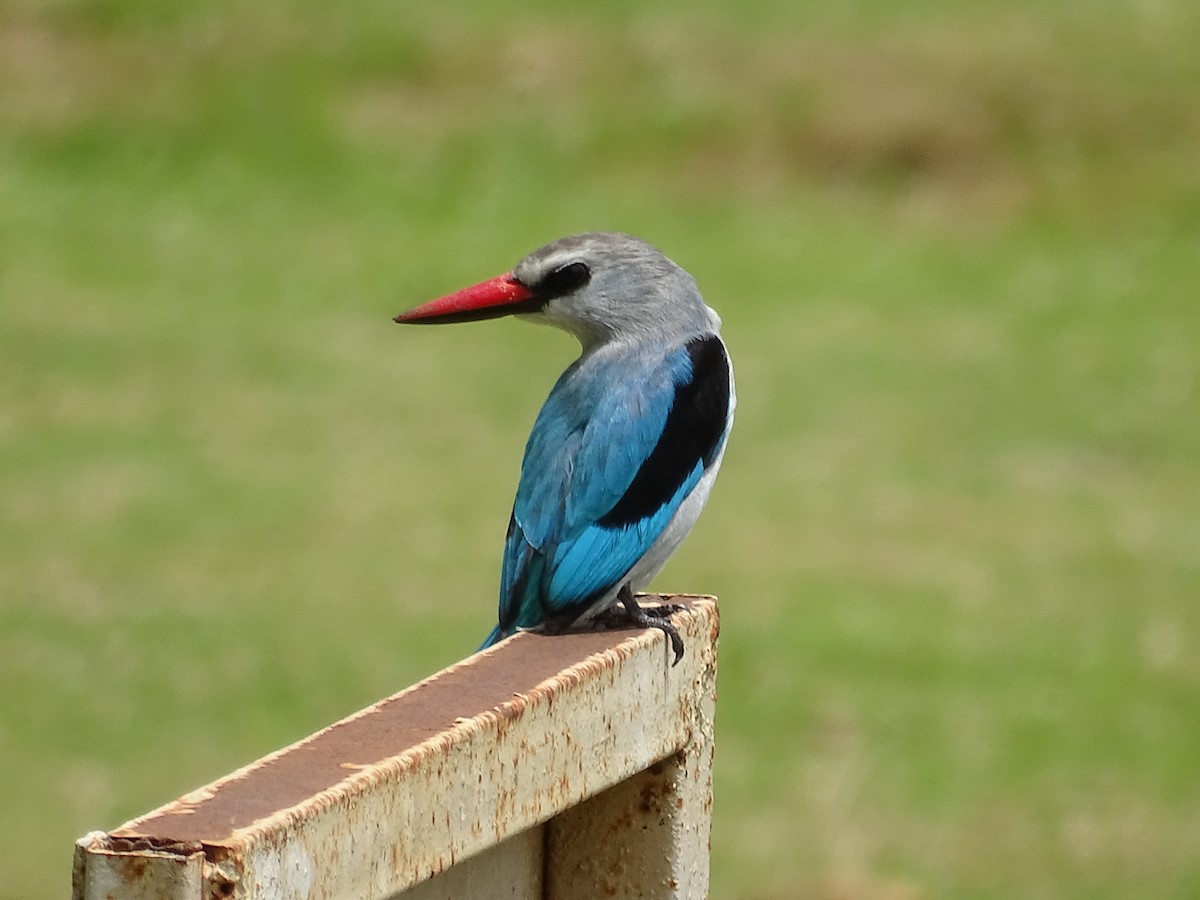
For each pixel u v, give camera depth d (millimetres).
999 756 12477
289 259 23141
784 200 25031
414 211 24656
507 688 4422
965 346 20672
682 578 15133
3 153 25750
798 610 14531
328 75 28000
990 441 18141
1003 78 27312
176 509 16281
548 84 27734
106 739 12391
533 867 5062
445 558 15430
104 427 18172
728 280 22641
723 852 11328
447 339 21141
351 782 3803
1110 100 26750
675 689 5008
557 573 6613
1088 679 13484
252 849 3504
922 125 26234
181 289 22078
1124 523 16328
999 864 11242
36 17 29062
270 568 15172
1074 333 21094
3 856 11031
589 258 6934
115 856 3443
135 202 24641
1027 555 15633
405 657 13633
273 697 13008
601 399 6777
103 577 14867
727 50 28375
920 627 14320
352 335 21062
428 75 28031
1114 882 11039
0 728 12492
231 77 27766
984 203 24844
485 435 18344
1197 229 24125
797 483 17125
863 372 19891
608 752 4703
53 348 20156
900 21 29266
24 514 16078
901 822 11719
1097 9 29625
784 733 12742
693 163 25922
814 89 27250
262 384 19484
